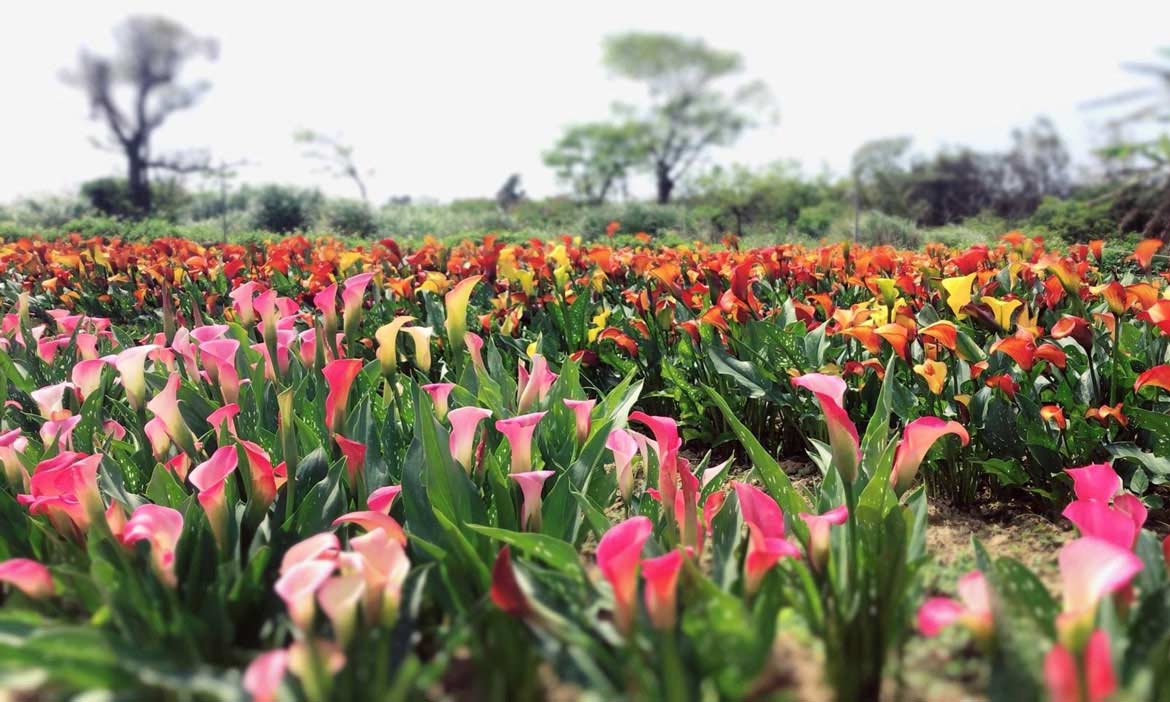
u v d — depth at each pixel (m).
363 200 33.94
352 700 1.38
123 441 3.07
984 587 1.45
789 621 1.95
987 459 3.36
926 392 3.63
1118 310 3.23
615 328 4.63
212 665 1.67
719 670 1.48
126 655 1.43
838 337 4.41
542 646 1.52
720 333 4.42
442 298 5.84
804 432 4.10
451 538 1.95
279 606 1.84
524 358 4.69
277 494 2.29
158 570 1.75
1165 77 19.25
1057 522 3.20
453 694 1.63
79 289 8.06
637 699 1.37
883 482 2.14
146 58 49.97
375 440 2.48
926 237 18.64
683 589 1.67
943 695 1.72
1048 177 29.62
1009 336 3.36
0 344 4.08
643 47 54.91
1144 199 19.34
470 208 56.06
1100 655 1.01
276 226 32.50
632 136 57.19
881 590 1.68
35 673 1.37
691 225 26.86
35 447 2.80
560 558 1.87
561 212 36.84
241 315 3.78
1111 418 3.23
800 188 39.09
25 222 34.91
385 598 1.50
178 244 9.10
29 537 2.27
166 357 3.72
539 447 2.70
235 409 2.52
